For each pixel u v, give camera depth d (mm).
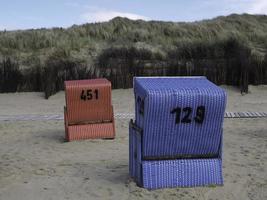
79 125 13719
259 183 8633
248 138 13500
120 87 25875
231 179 8836
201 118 8133
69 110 13594
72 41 38531
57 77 25594
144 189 8086
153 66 26516
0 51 36594
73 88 13516
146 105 7918
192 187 8227
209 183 8336
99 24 43125
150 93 7898
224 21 44719
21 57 35156
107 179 8961
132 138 8727
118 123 16781
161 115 8000
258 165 10039
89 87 13594
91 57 34844
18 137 14547
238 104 21891
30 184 8719
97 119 13805
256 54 29641
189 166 8258
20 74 26375
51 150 12422
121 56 31453
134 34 40188
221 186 8344
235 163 10211
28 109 22062
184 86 8234
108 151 12125
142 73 26109
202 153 8352
